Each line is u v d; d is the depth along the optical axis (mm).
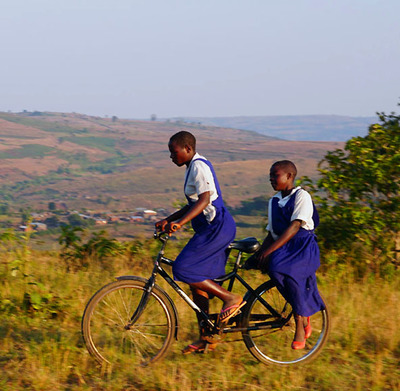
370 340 6359
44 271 8773
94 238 10297
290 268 5504
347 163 10258
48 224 143375
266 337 6172
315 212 5719
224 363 5617
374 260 9695
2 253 8648
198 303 5734
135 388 5059
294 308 5543
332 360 5891
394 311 7180
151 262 9930
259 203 152625
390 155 10148
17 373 5164
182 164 5602
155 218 198500
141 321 5750
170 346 5613
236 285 6117
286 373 5551
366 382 5328
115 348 5652
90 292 7891
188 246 5535
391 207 9688
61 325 6664
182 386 5035
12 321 6645
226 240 5512
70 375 5285
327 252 9773
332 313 7199
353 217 9469
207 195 5352
